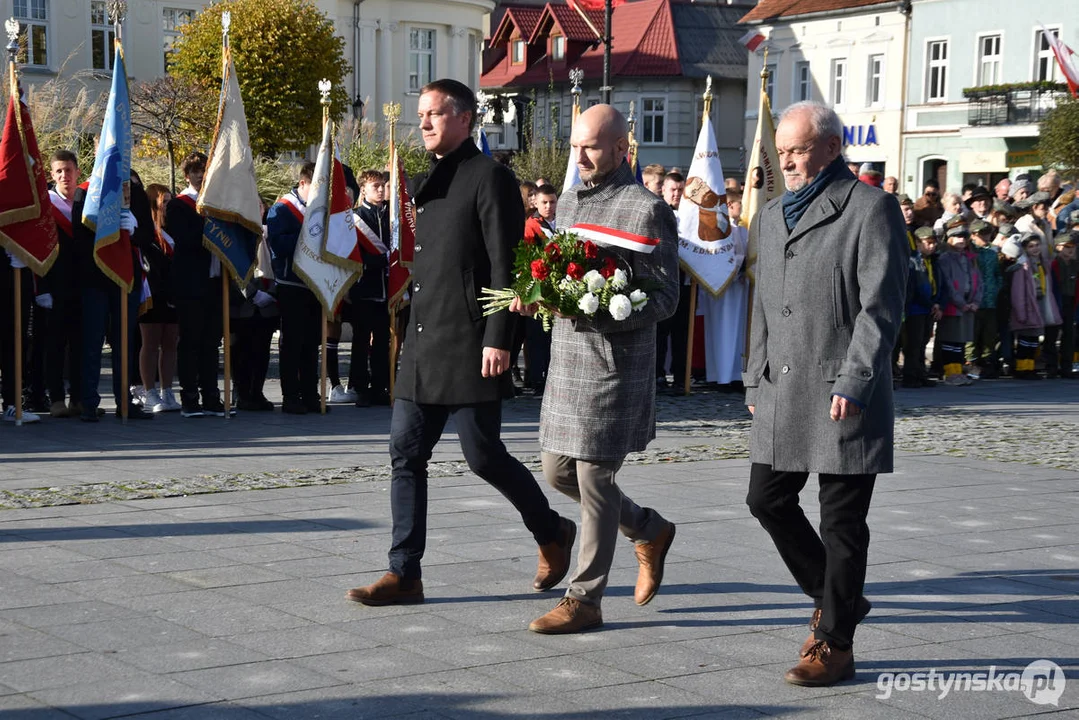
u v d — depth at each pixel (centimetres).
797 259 498
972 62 4253
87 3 3747
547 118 5391
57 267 1113
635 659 508
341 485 859
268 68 3262
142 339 1227
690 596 602
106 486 839
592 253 538
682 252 1408
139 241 1140
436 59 4619
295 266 1174
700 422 1212
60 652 500
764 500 514
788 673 482
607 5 2619
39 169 1067
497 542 700
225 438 1059
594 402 545
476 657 506
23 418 1122
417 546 583
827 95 4766
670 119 5484
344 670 486
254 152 3294
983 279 1641
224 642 517
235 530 717
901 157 4484
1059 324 1694
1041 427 1223
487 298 571
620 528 571
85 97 2031
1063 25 3997
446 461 958
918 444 1107
